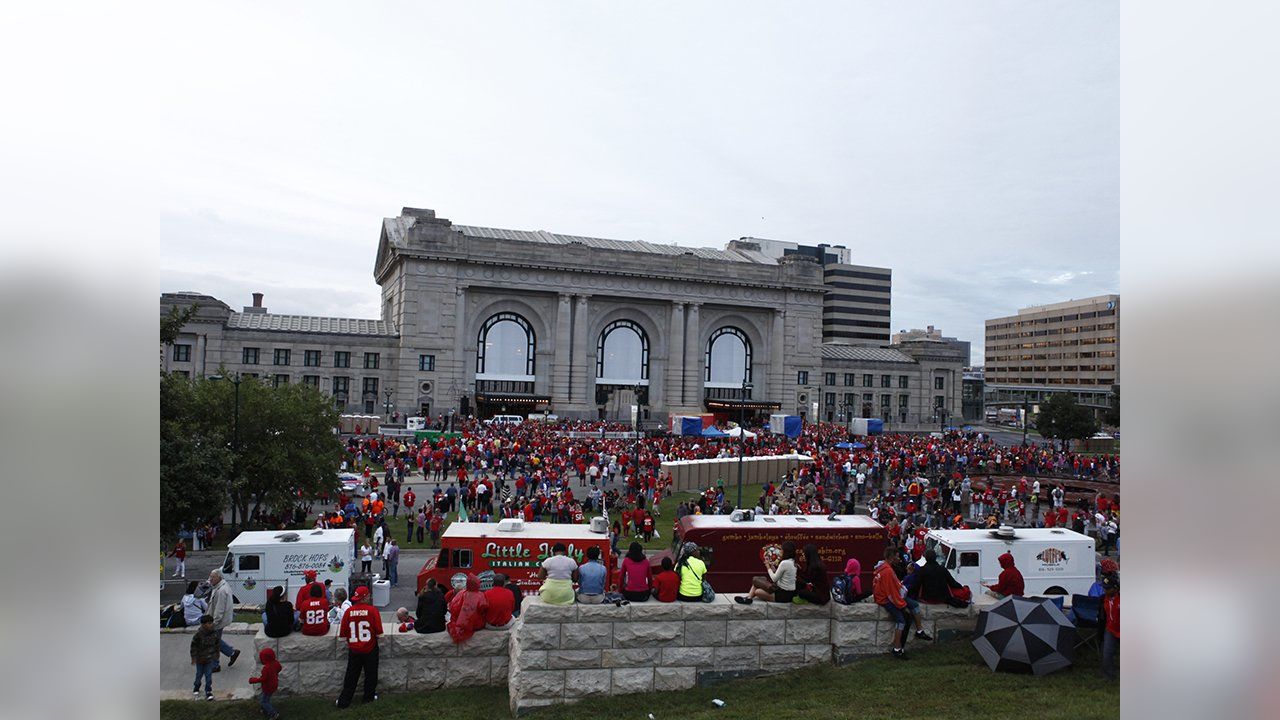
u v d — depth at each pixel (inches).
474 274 4013.3
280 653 741.3
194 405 1583.4
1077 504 2044.8
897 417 5162.4
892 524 1289.4
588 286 4210.1
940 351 5255.9
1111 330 6058.1
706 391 4564.5
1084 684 645.3
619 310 4350.4
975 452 2947.8
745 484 2389.3
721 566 1003.3
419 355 3919.8
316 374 3863.2
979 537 1134.4
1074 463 2802.7
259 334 3769.7
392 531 1676.9
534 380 4192.9
